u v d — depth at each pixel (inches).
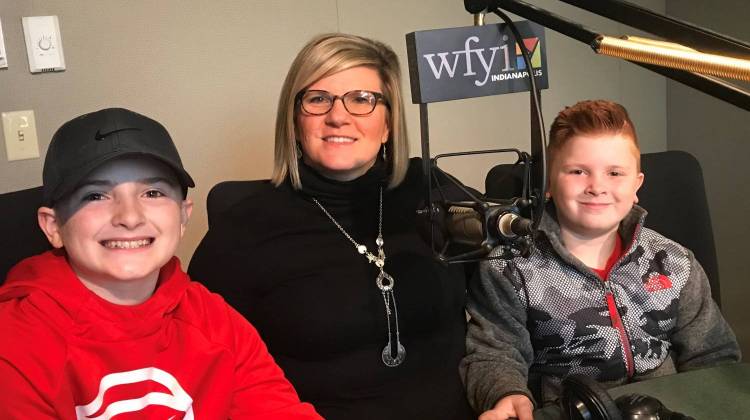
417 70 38.2
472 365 48.4
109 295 36.4
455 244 37.6
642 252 50.5
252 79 68.2
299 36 69.6
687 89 83.0
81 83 62.0
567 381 35.3
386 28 73.6
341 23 71.4
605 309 48.5
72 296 34.6
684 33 29.0
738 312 77.5
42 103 61.0
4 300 34.4
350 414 47.4
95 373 34.4
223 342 38.9
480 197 38.3
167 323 37.7
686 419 33.0
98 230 34.3
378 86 49.2
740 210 76.7
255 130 69.2
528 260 49.4
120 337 35.4
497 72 39.6
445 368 49.7
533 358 50.3
